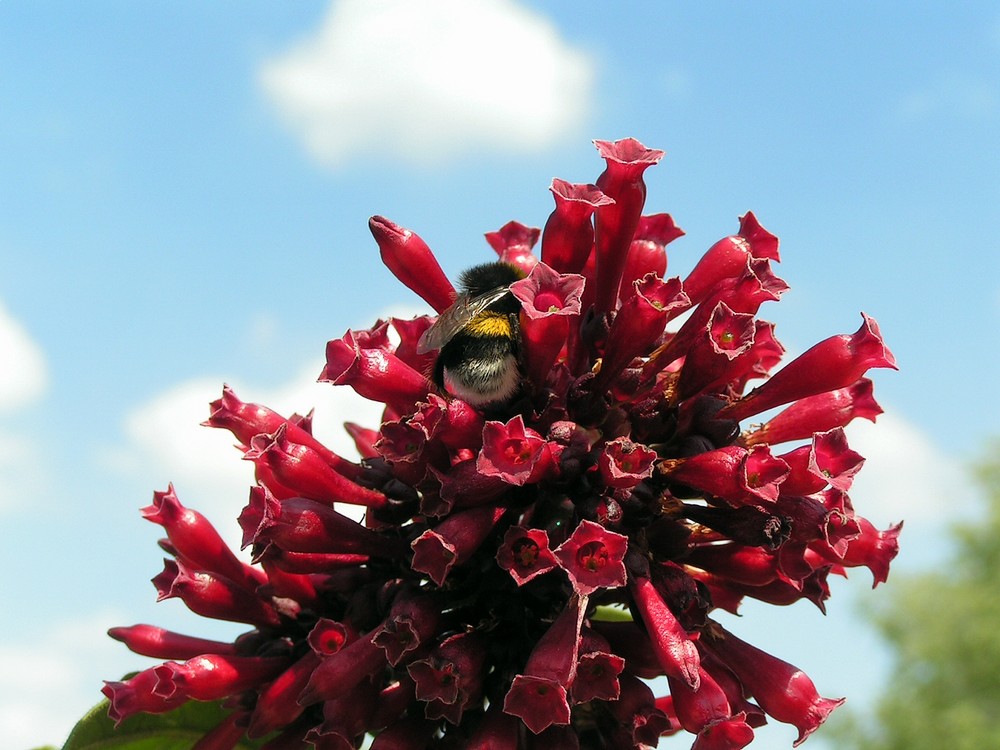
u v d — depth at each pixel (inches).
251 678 8.4
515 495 8.0
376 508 8.4
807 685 8.1
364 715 8.0
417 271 8.8
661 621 7.7
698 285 8.7
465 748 8.0
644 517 8.0
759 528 7.9
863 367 8.3
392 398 8.3
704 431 8.3
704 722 7.6
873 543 8.7
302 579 8.6
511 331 9.0
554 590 8.0
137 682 8.4
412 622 7.8
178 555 8.9
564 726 7.8
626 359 8.3
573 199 8.4
